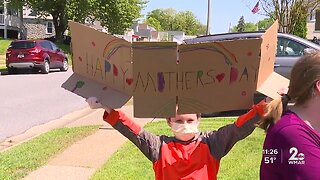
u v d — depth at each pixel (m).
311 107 1.87
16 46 21.95
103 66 2.44
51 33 55.50
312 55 1.88
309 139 1.77
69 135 7.49
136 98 2.35
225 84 2.35
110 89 2.45
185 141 2.67
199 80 2.34
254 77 2.33
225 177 4.88
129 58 2.31
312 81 1.84
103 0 43.00
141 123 8.19
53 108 11.54
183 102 2.37
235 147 6.05
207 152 2.62
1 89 15.18
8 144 7.26
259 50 2.28
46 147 6.60
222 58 2.31
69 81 2.59
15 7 44.31
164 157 2.66
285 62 8.92
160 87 2.34
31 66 21.84
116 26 44.31
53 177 5.18
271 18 20.72
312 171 1.73
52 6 42.50
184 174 2.61
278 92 2.34
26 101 12.55
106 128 8.06
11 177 5.13
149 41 2.28
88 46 2.48
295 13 18.30
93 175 5.13
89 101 2.47
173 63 2.30
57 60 24.12
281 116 1.90
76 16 41.03
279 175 1.80
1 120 9.48
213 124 7.84
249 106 2.39
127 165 5.49
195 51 2.29
